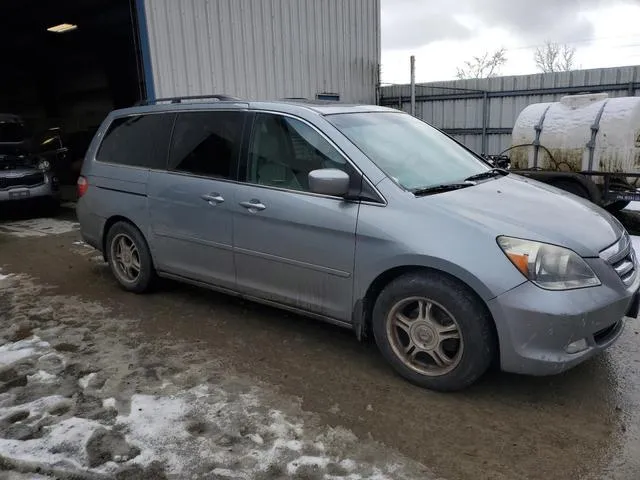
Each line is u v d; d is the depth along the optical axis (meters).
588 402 3.01
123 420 2.89
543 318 2.73
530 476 2.43
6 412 2.99
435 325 3.07
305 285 3.59
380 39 14.25
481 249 2.86
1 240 7.79
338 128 3.56
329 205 3.38
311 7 11.66
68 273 5.82
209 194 4.03
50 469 2.50
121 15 13.24
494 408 2.97
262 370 3.44
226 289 4.17
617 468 2.47
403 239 3.05
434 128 4.50
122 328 4.18
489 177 3.89
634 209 8.94
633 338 3.80
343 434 2.75
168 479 2.42
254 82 10.33
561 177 7.84
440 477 2.43
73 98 17.58
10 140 10.53
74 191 13.06
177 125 4.42
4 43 16.50
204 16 9.20
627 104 7.39
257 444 2.67
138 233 4.75
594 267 2.85
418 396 3.10
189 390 3.20
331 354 3.66
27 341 3.97
